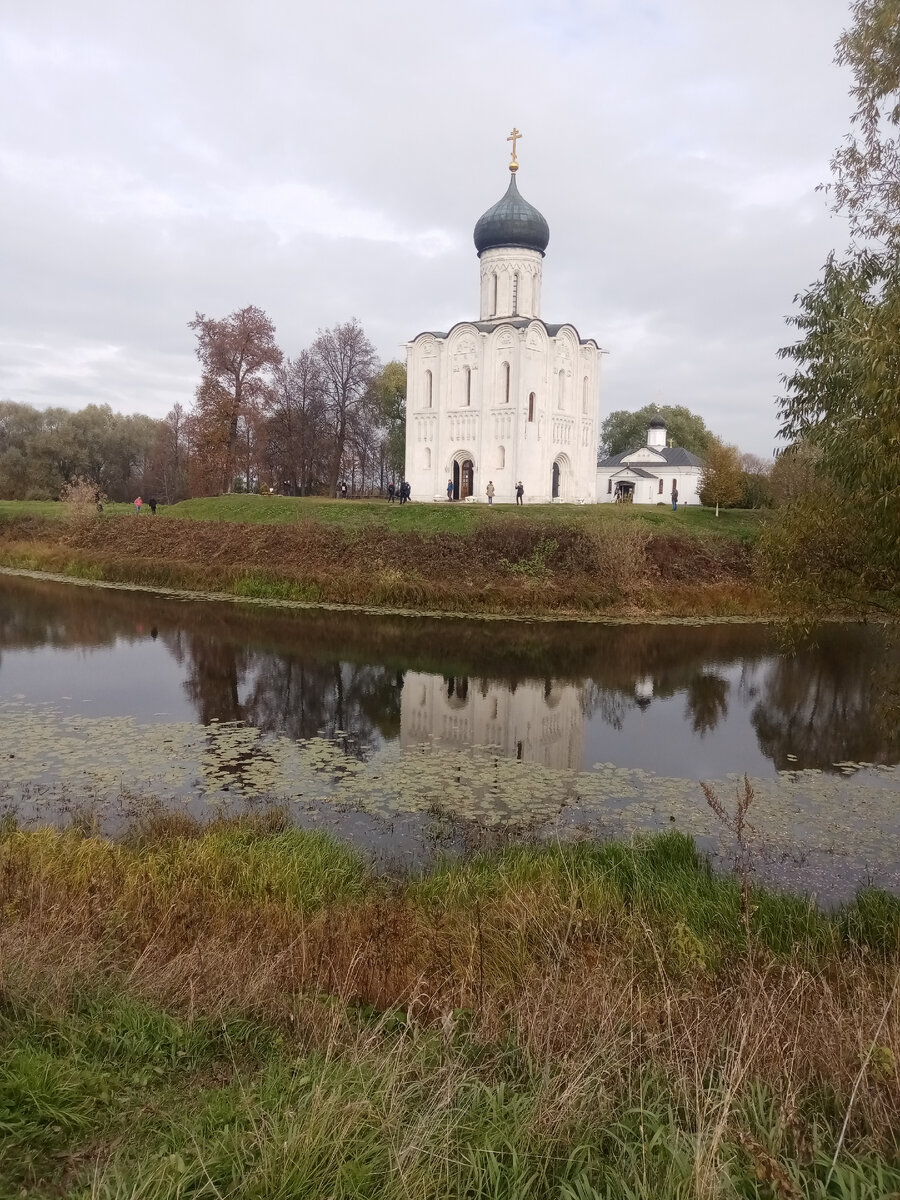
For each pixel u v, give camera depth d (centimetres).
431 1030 571
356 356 6016
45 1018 543
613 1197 390
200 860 938
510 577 3316
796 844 1156
